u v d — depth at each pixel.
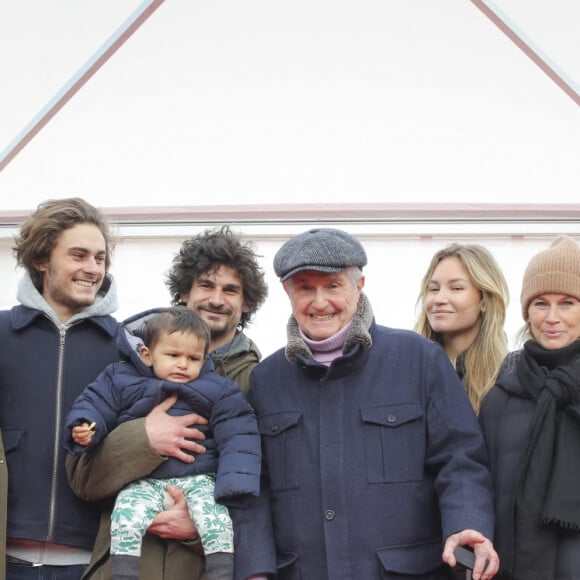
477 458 2.91
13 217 4.90
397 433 2.94
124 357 3.19
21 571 3.06
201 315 3.48
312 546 2.89
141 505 2.92
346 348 3.01
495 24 4.45
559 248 3.01
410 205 4.97
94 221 3.29
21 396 3.16
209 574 2.89
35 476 3.09
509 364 3.10
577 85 4.56
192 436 3.01
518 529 2.76
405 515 2.88
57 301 3.28
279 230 4.96
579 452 2.76
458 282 3.70
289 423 3.02
